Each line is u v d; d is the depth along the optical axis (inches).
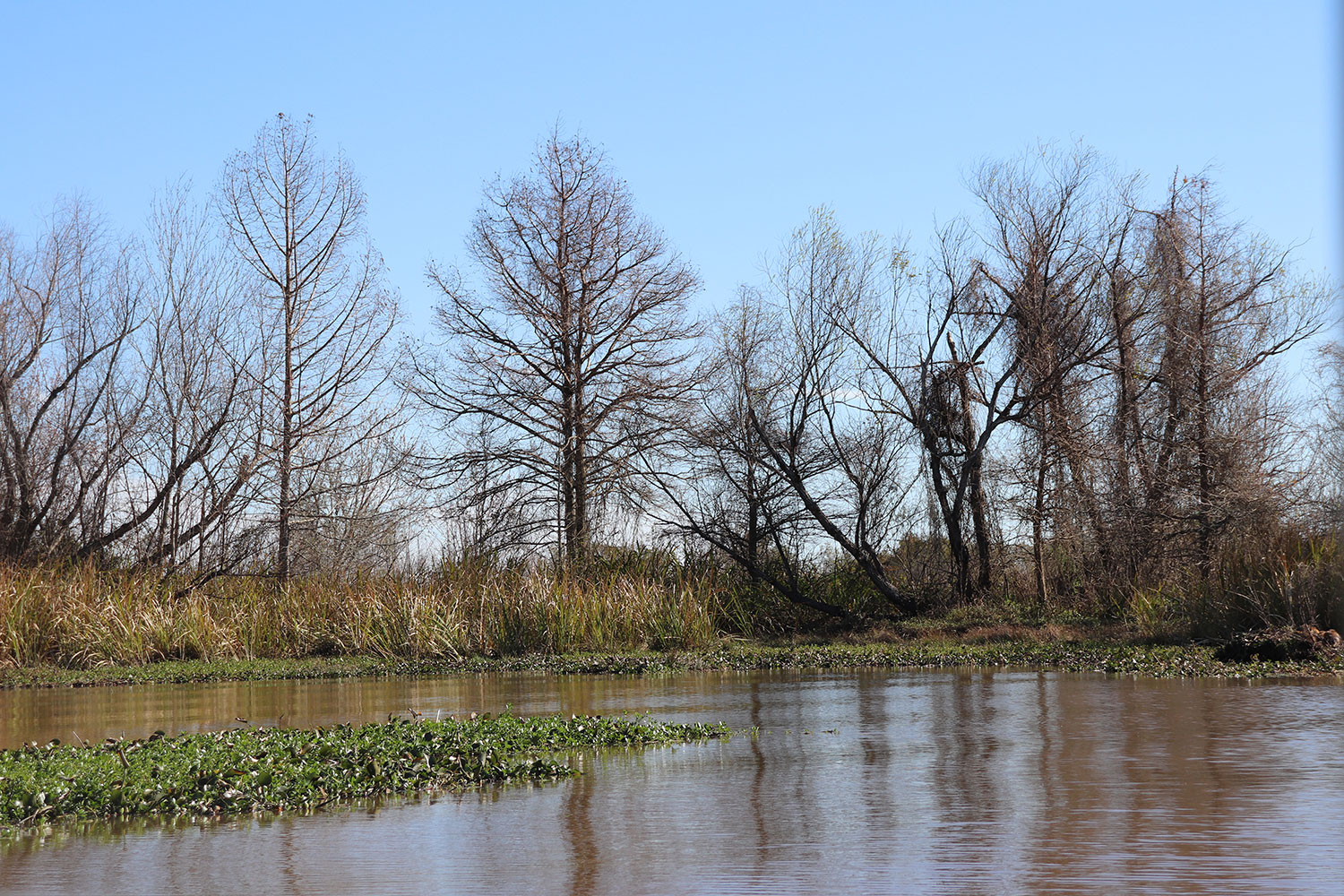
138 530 1248.2
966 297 1183.6
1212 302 1102.4
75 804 307.1
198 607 936.3
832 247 1211.2
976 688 603.8
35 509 1248.2
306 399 1384.1
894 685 634.2
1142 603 954.7
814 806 296.5
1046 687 599.2
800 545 1230.9
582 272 1374.3
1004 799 298.4
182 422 1243.2
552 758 377.4
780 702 557.6
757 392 1208.8
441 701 596.7
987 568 1176.8
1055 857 236.2
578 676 770.2
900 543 1233.4
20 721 532.7
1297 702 501.7
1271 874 220.2
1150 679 636.1
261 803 309.6
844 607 1192.2
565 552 1248.2
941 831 264.1
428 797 322.7
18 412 1268.5
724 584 1149.1
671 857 244.7
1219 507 1007.6
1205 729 418.3
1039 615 1097.4
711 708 536.1
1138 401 1122.0
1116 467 1106.1
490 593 967.6
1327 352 992.9
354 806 309.9
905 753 381.4
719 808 295.9
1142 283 1133.7
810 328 1207.6
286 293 1390.3
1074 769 340.8
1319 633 728.3
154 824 290.8
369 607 943.7
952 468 1192.2
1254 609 805.9
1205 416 1070.4
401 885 227.1
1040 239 1146.0
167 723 516.7
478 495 1322.6
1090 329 1141.7
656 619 959.0
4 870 244.5
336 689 687.1
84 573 968.9
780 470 1203.9
